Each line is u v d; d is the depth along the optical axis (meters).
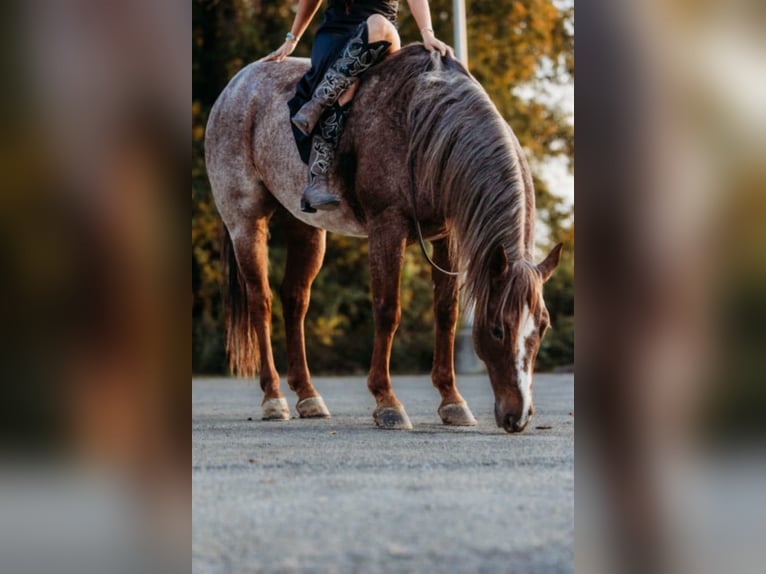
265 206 6.48
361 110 5.48
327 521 2.90
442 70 5.28
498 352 4.65
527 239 4.89
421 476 3.69
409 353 13.52
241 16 14.11
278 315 13.43
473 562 2.45
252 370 6.58
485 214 4.83
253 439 5.00
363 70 5.50
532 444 4.64
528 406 4.61
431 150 5.10
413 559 2.48
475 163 4.91
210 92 14.05
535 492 3.34
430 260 5.36
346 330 13.98
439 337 5.71
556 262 4.81
